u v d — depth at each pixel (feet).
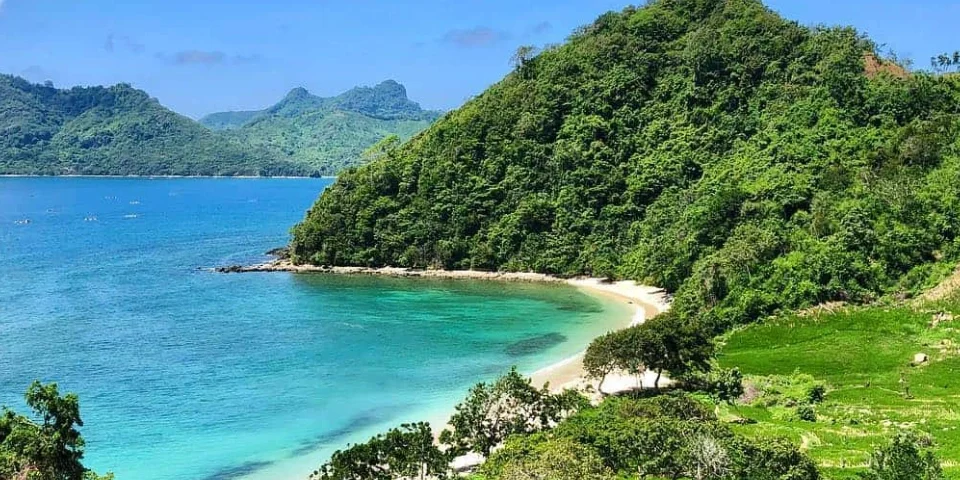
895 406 266.57
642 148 636.89
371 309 471.62
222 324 424.05
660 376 311.88
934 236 423.23
